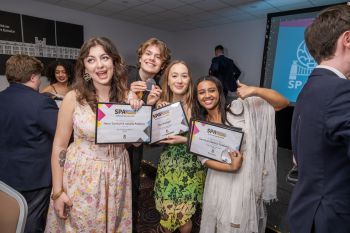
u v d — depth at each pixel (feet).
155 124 4.35
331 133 1.92
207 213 4.35
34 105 4.09
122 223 3.82
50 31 14.75
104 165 3.43
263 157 4.13
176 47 23.24
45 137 4.32
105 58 3.33
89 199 3.34
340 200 2.10
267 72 15.60
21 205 2.61
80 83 3.46
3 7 13.03
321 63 2.36
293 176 8.92
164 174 4.74
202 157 4.25
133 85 4.03
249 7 14.52
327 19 2.25
